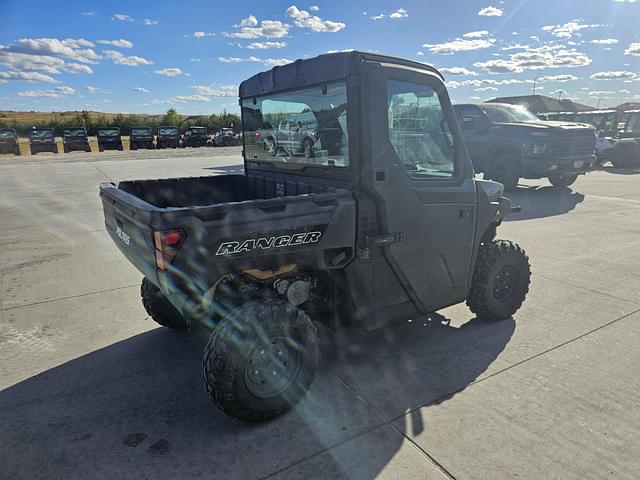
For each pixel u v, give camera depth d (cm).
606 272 518
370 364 325
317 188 307
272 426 259
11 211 918
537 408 272
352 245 279
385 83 274
